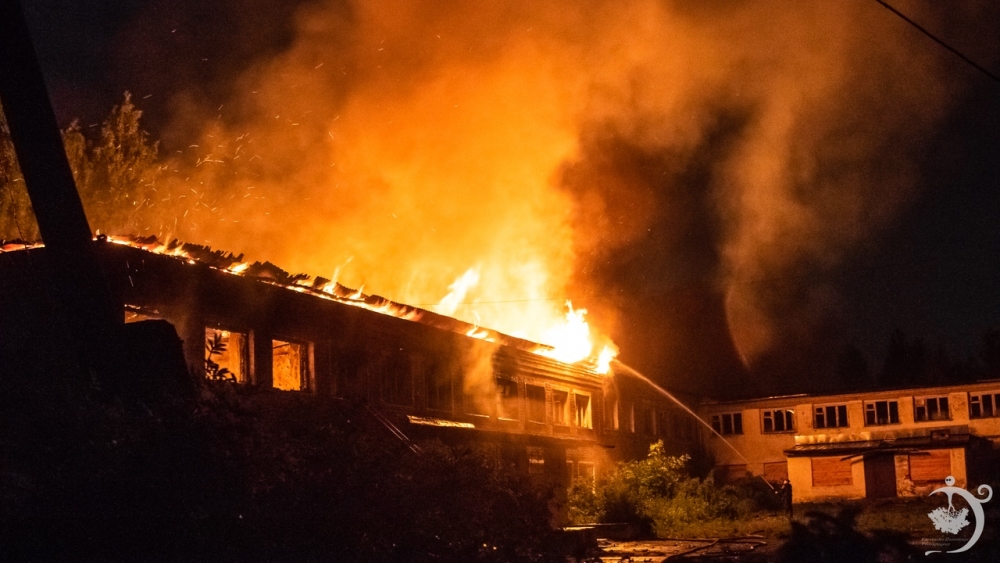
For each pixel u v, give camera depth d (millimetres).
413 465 10594
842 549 9828
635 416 38625
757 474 46562
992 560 10641
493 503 11148
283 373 20781
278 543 8641
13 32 11859
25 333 15914
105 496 7902
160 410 8758
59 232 11844
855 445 43844
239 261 18500
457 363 26547
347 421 10406
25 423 8523
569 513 27531
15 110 11852
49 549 7441
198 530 8117
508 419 28703
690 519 28953
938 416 44281
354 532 9219
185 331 17172
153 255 16734
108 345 11633
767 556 16219
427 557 9727
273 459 9070
